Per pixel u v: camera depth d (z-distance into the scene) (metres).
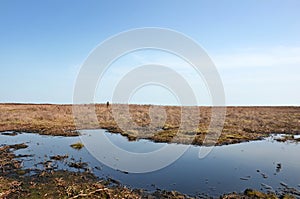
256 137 21.53
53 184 10.90
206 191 10.50
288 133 23.55
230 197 9.81
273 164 14.22
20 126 25.41
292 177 12.16
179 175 12.41
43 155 15.54
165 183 11.34
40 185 10.76
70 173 12.40
